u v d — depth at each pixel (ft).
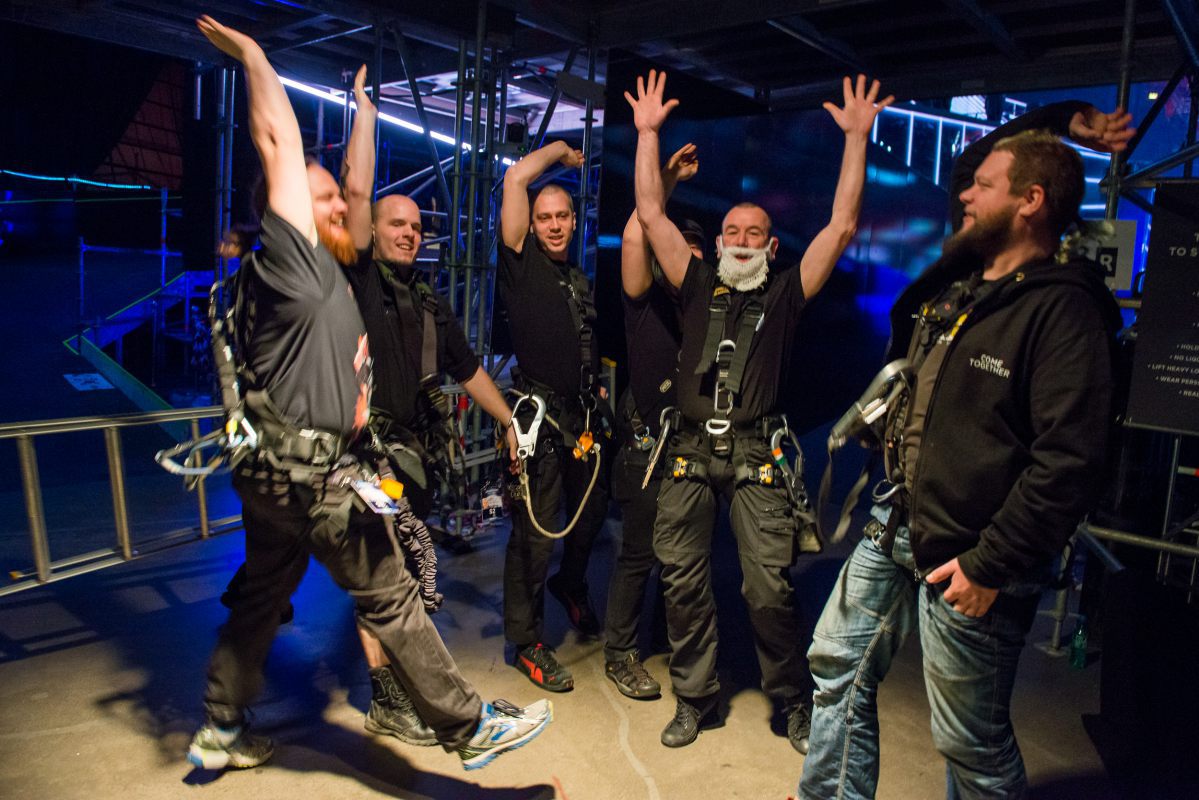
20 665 9.31
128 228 30.81
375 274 7.98
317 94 22.08
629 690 9.40
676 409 8.74
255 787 7.42
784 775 7.95
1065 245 5.51
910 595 6.38
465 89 15.01
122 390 25.95
